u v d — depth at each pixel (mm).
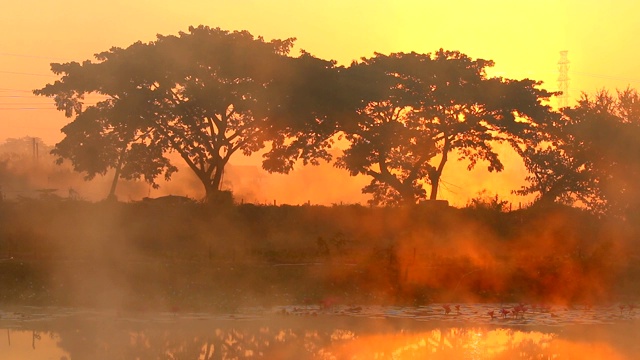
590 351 41062
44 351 39312
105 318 49469
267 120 128875
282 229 108188
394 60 135500
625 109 120500
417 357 38906
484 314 54469
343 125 132500
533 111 133375
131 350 39875
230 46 127312
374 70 134250
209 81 126375
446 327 48469
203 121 129000
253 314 52188
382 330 46875
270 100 127000
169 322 48438
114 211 106375
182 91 128125
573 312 56688
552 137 135250
